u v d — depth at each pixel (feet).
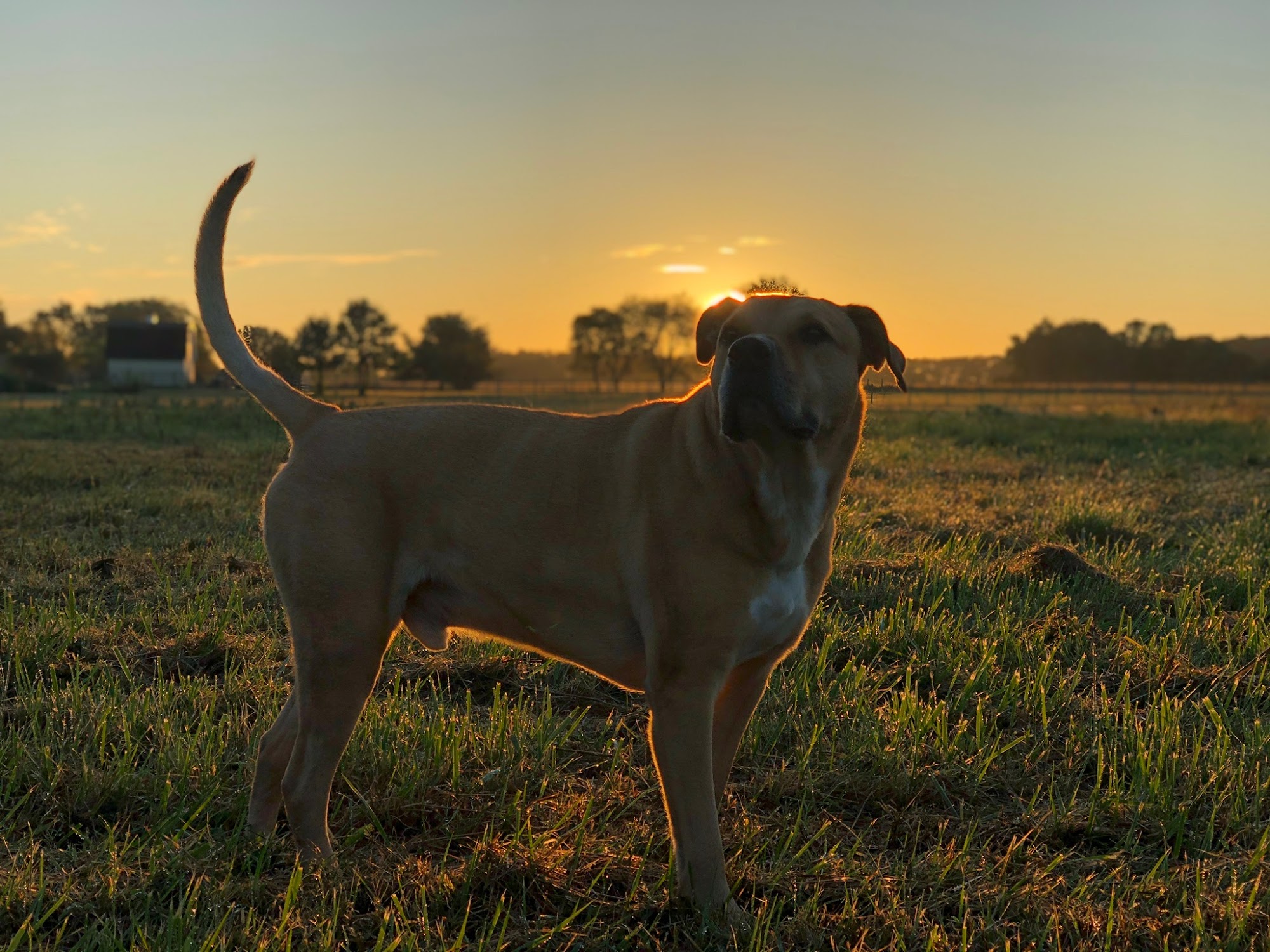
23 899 8.80
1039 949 8.50
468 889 9.26
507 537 10.07
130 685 13.89
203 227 11.29
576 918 9.22
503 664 15.51
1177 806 11.00
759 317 9.45
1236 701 14.35
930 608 18.22
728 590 9.12
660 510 9.38
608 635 9.87
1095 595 19.47
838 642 16.34
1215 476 40.93
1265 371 331.98
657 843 10.46
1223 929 8.83
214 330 11.17
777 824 10.83
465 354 274.57
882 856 10.18
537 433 10.41
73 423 64.28
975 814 11.27
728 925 8.91
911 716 13.03
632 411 10.33
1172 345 346.13
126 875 9.27
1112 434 65.16
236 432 59.16
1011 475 39.70
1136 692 14.96
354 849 10.25
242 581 19.62
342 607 10.03
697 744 9.13
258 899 9.14
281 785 10.32
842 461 9.81
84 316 410.31
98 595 18.76
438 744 11.92
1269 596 19.47
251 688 13.82
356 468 10.28
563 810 11.00
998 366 365.20
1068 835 10.83
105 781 10.90
